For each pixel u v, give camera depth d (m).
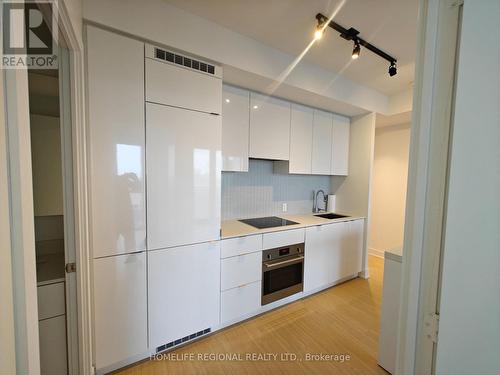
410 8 1.57
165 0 1.53
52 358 1.33
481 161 0.47
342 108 2.91
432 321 0.61
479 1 0.47
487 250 0.46
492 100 0.45
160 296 1.68
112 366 1.59
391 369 1.61
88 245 1.39
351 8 1.57
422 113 0.63
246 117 2.32
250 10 1.61
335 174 3.18
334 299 2.62
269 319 2.23
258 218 2.90
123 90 1.47
